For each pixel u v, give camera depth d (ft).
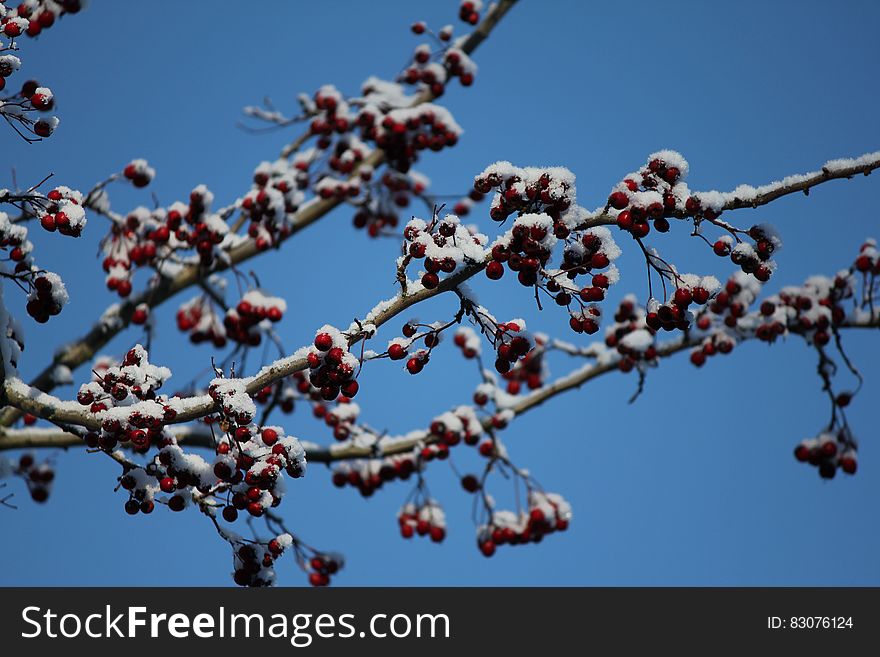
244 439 25.88
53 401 27.55
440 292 25.38
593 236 24.53
